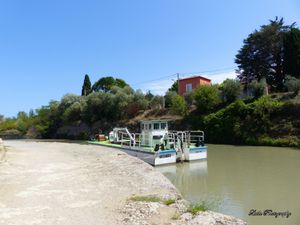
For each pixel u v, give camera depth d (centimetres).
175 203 910
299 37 4047
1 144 2725
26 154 2295
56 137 5794
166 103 4875
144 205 879
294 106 3053
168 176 1664
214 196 1205
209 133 3600
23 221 760
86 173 1459
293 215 965
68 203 932
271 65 4509
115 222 752
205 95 4028
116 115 5044
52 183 1227
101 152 2328
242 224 761
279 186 1340
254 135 3133
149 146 2342
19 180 1280
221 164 1991
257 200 1138
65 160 1958
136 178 1317
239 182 1448
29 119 7044
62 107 5966
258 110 3222
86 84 7806
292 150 2522
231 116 3481
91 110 5325
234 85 3909
